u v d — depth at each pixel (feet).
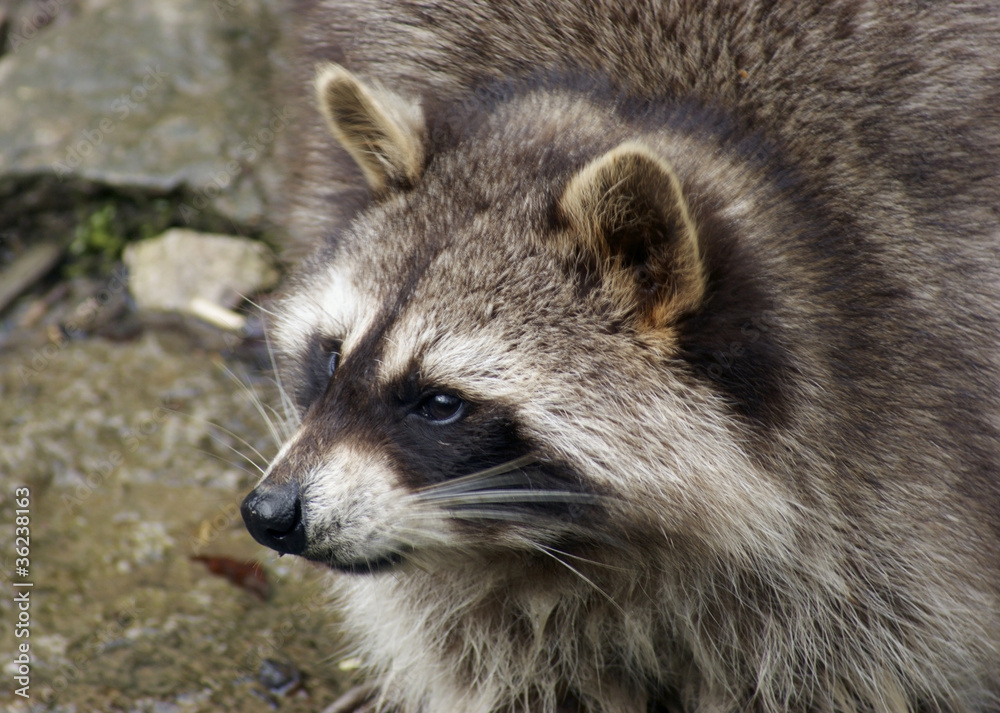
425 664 22.63
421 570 20.62
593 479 18.12
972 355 19.81
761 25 21.39
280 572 26.91
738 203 18.65
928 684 20.33
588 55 22.09
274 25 37.32
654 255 17.67
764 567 19.30
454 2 24.63
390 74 25.36
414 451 18.25
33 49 40.34
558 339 18.04
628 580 19.66
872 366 18.72
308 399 20.52
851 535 19.16
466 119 20.74
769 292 18.12
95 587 26.22
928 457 18.95
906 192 20.18
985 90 21.93
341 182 23.68
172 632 24.94
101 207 36.70
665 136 19.31
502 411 17.99
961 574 19.45
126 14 40.96
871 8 21.89
